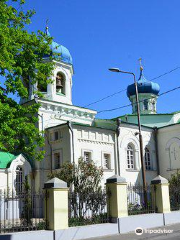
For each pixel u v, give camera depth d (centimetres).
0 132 1517
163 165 3191
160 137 3259
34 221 1496
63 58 3200
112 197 1565
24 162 2670
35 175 2727
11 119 1566
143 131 3188
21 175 2667
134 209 1764
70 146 2595
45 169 2753
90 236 1402
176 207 1944
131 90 4091
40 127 2856
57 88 3222
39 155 1830
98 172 1931
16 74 1673
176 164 3081
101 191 1644
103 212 1653
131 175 2953
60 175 1898
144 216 1658
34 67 1822
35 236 1237
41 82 1897
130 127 3072
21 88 1677
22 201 1480
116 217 1534
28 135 1719
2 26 1580
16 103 1730
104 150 2819
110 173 2800
